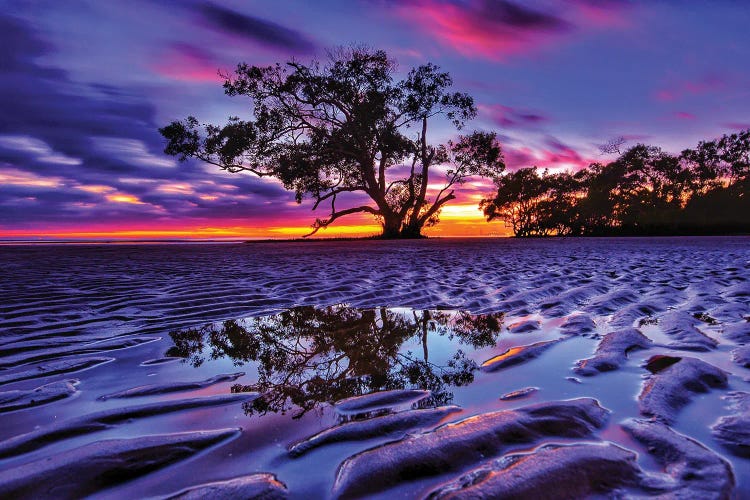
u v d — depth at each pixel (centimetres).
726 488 107
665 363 217
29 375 217
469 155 3559
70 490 112
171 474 119
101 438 144
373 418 157
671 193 4316
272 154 3269
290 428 149
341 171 3516
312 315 383
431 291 506
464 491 107
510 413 153
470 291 503
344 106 3347
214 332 317
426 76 3162
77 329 325
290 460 127
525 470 115
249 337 300
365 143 3331
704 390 179
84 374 219
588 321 331
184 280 612
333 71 3172
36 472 119
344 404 173
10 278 634
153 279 624
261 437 142
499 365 227
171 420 158
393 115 3375
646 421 149
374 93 3216
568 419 148
